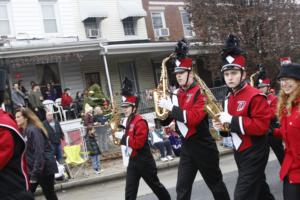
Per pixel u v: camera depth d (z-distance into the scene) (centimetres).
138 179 679
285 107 448
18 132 387
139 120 669
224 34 2112
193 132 566
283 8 2183
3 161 375
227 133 528
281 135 476
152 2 2477
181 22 2588
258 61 2058
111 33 2275
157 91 612
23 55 1759
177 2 2584
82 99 1867
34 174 716
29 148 722
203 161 568
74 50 1873
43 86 1986
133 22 2367
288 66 440
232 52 498
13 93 1538
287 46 2148
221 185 580
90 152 1334
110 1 2291
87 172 1357
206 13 2148
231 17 2127
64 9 2128
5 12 1972
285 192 441
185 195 574
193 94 564
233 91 504
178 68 572
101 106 1717
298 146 430
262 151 489
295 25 2220
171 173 1278
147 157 671
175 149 1498
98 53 2016
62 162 1274
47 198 753
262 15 2102
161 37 2480
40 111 1462
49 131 1238
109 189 1145
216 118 519
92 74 2158
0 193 383
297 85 437
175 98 585
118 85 2234
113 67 2233
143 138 663
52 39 2012
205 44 2166
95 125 1588
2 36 1869
